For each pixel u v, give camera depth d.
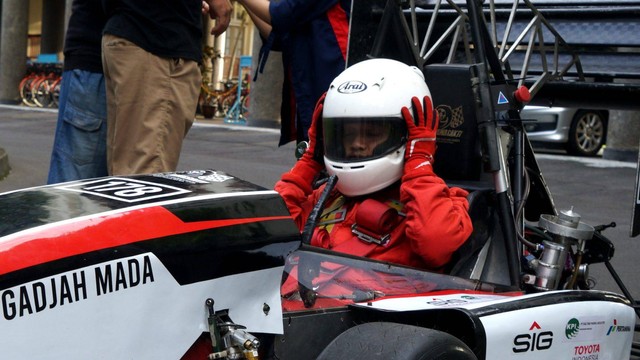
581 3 7.32
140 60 6.52
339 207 5.62
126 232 3.73
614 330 5.17
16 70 35.53
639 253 11.13
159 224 3.83
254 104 27.33
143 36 6.51
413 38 6.70
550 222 5.51
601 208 14.32
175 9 6.61
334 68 7.36
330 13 7.34
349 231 5.48
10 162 16.89
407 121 5.32
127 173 6.62
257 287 4.08
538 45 7.50
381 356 4.01
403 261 5.33
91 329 3.60
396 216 5.36
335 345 4.16
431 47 7.05
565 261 5.70
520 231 5.91
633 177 18.20
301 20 7.32
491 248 5.69
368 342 4.11
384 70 5.46
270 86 27.09
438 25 7.52
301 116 7.51
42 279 3.49
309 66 7.46
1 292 3.40
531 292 5.54
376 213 5.27
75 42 7.00
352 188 5.39
